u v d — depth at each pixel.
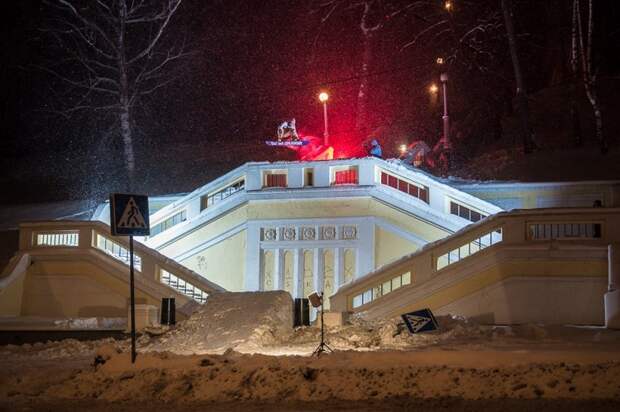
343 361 13.59
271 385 12.34
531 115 40.81
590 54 39.41
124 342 19.09
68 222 24.23
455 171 33.56
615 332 17.95
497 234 22.70
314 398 11.84
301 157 38.25
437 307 21.27
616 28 43.81
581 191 28.33
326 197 25.84
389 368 12.70
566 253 20.59
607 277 20.31
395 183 25.81
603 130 35.78
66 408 11.66
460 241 21.52
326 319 19.86
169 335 18.94
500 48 44.84
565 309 20.48
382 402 11.38
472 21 45.12
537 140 37.53
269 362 13.41
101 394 12.66
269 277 26.09
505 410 10.49
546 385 11.63
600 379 11.73
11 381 13.73
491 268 21.02
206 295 23.69
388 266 21.88
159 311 22.59
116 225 14.06
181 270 23.47
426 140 41.69
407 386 11.99
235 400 12.00
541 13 45.00
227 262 26.56
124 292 23.48
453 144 39.53
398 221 25.23
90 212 33.19
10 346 19.31
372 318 21.34
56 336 20.50
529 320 20.64
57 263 24.02
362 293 22.11
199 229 26.92
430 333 18.16
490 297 20.98
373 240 25.33
